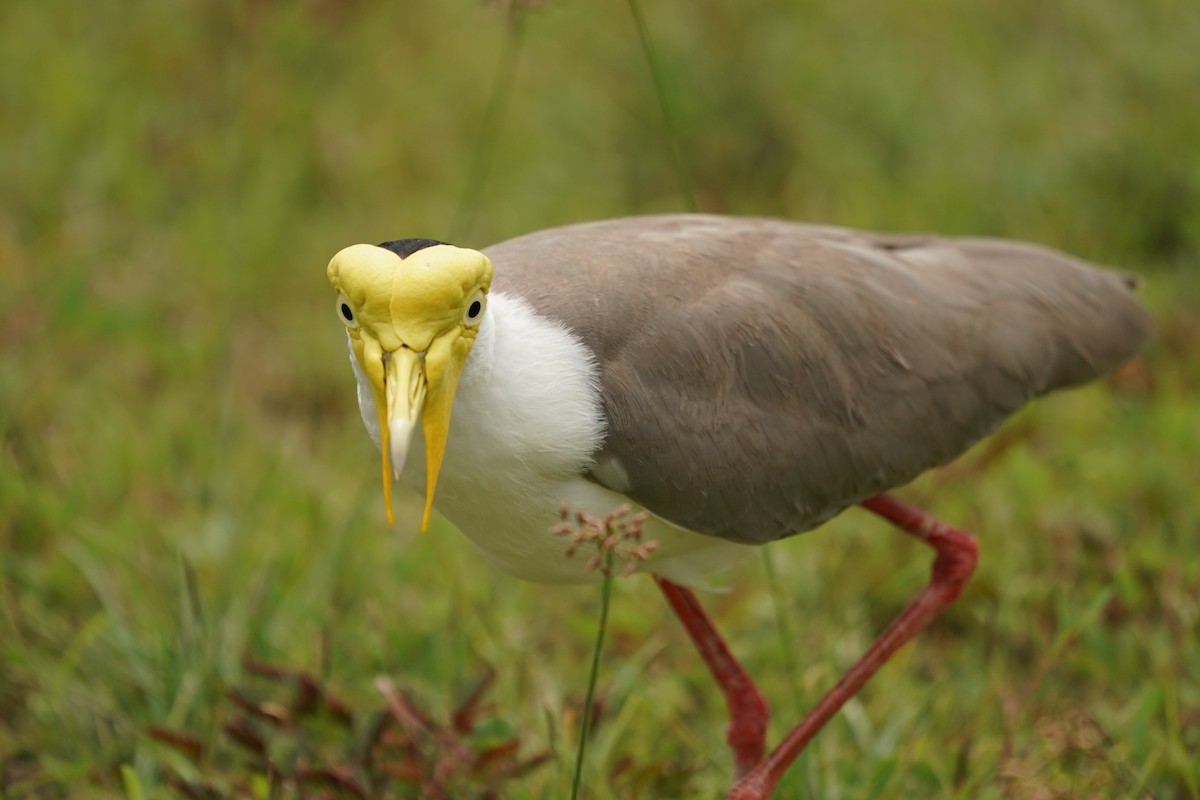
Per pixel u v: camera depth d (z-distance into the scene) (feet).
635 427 25.77
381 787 28.91
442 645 33.45
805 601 35.29
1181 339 40.91
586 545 26.35
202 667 31.89
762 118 49.34
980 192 45.78
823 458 27.53
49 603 35.12
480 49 51.83
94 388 41.86
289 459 39.75
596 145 49.39
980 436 28.96
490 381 24.47
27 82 51.03
